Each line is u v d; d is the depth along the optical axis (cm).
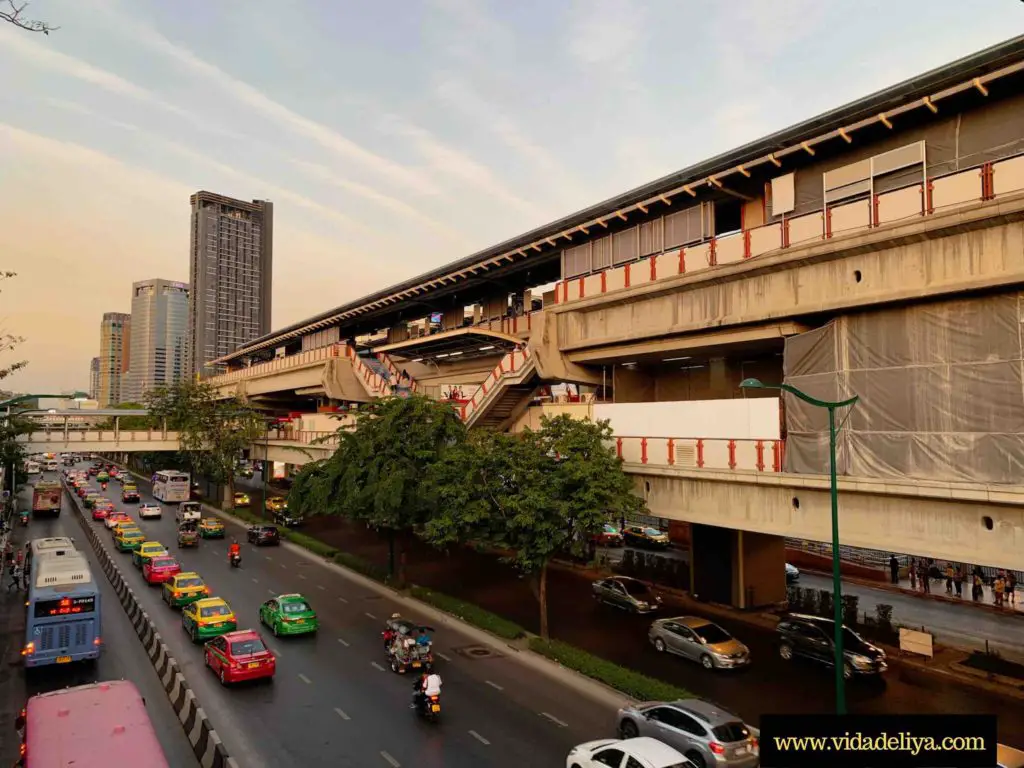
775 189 2350
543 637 2403
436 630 2639
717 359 2912
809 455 2014
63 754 1077
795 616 2339
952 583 3391
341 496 3306
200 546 4441
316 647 2386
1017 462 1625
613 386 3108
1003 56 1744
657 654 2347
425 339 3803
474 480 2573
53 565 2233
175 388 7175
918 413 1811
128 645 2347
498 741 1639
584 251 3119
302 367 5712
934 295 1781
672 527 4866
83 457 14725
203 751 1463
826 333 2033
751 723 1755
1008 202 1605
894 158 2045
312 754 1550
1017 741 1642
